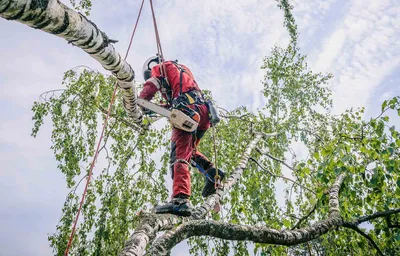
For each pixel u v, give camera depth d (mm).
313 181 4887
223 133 6211
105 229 5246
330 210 3439
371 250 4441
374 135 4059
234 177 3404
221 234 2193
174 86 2795
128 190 5598
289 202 5797
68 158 5957
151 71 2883
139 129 5031
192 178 5863
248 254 5113
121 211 5383
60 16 1295
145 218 2146
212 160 5770
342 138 4266
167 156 6086
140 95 2637
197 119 2643
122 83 2340
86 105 6227
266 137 5906
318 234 2863
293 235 2605
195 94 2801
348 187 3850
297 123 7566
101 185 5770
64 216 5574
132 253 1732
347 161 3523
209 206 2717
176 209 2328
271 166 6387
